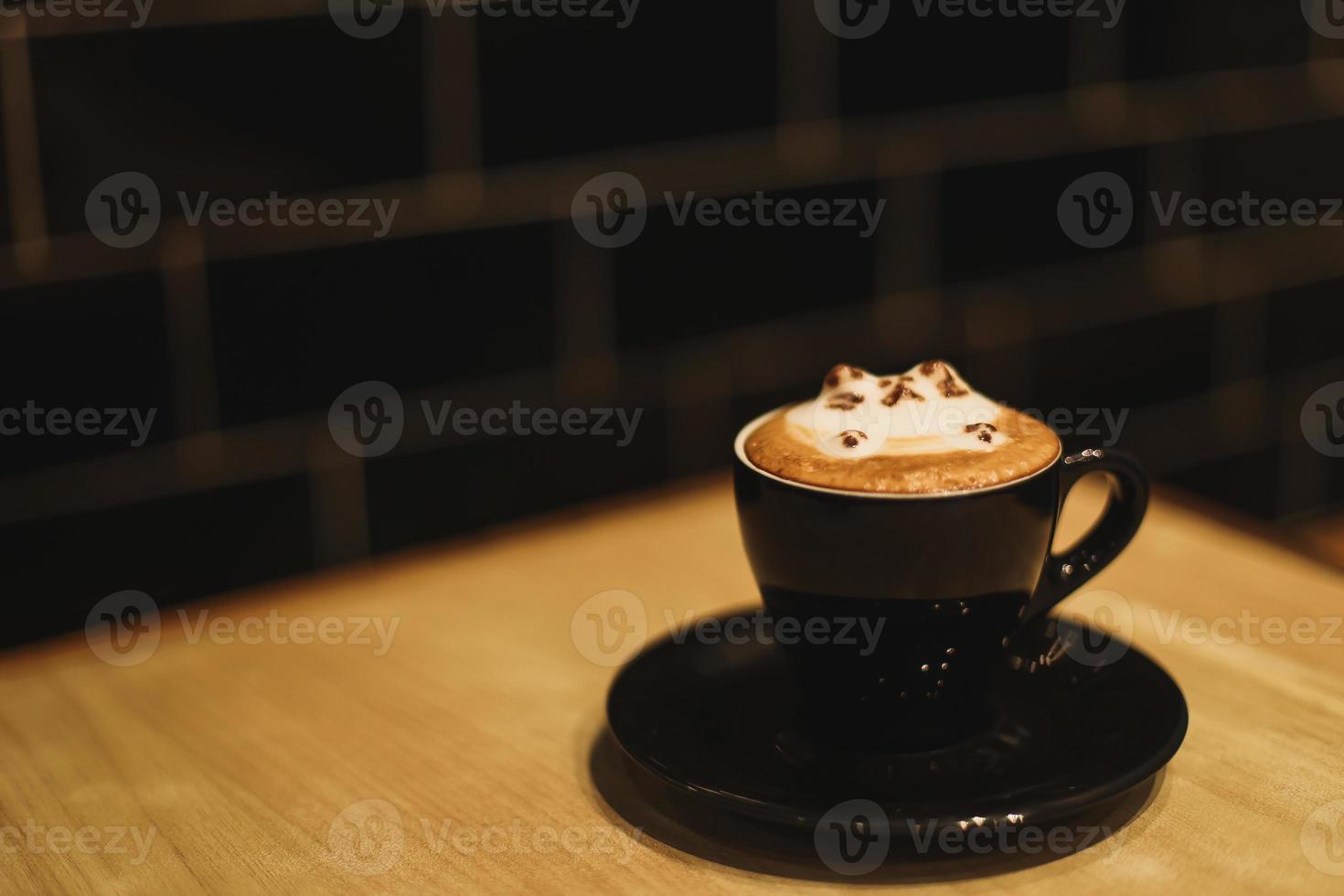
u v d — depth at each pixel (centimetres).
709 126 108
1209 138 132
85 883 68
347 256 100
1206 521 91
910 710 71
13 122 91
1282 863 68
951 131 116
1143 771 68
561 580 87
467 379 106
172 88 94
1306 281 145
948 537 67
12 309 93
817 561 69
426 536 107
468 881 68
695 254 110
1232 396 144
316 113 97
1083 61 121
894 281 118
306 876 68
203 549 101
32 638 98
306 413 102
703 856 69
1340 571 87
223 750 75
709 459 115
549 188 104
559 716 77
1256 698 76
